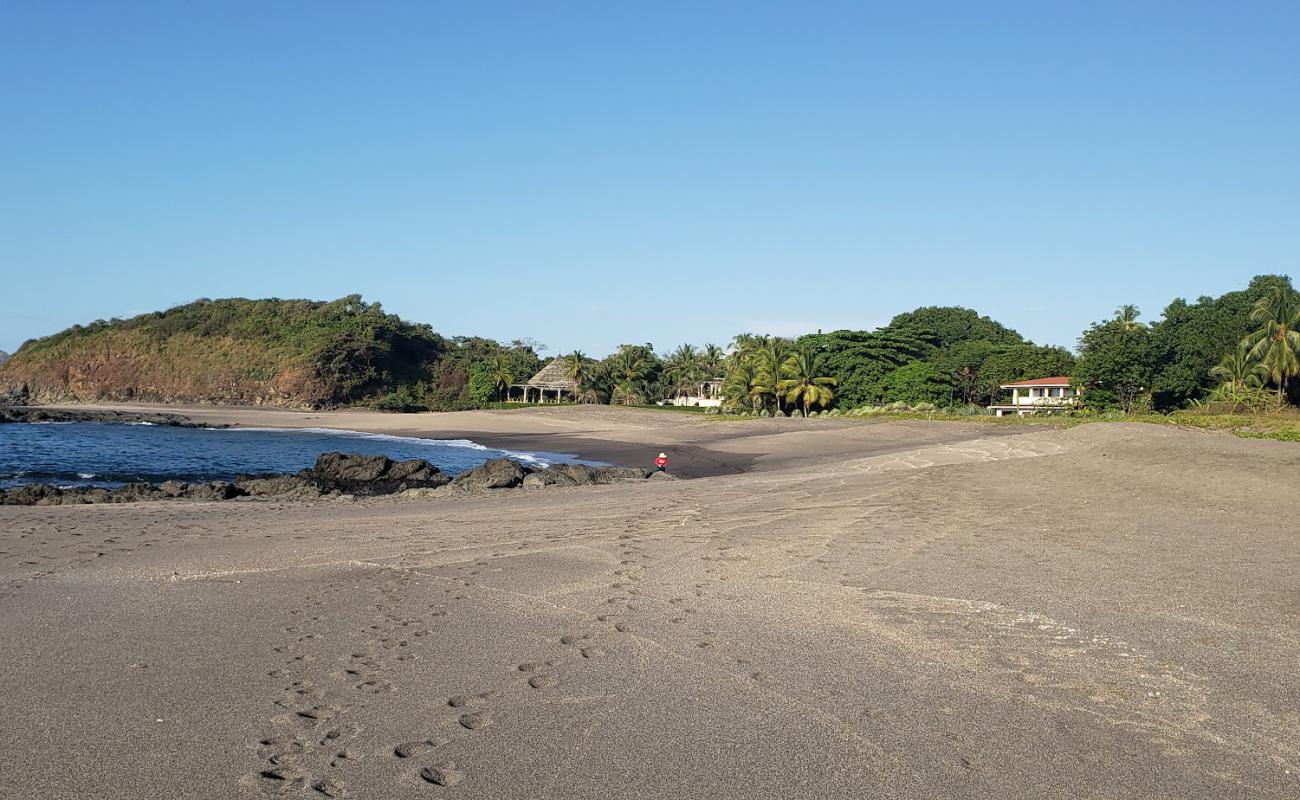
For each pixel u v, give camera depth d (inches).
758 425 2448.3
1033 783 186.1
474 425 2920.8
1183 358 2807.6
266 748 212.8
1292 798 176.7
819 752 204.8
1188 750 199.9
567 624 326.3
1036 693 238.7
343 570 444.8
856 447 1640.0
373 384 5191.9
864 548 457.1
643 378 4712.1
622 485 976.3
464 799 183.6
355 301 5984.3
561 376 4977.9
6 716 237.6
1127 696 233.3
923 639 291.7
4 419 3105.3
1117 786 183.8
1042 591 346.0
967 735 212.4
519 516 655.8
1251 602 313.4
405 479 1311.5
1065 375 3469.5
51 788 191.3
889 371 3408.0
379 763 202.7
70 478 1274.6
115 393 5157.5
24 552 516.4
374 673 271.3
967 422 2091.5
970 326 4815.5
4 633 326.3
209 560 481.4
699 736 215.9
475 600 369.1
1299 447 808.9
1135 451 795.4
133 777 196.9
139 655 295.4
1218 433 1126.4
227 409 4547.2
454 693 251.1
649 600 360.5
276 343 5354.3
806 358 3186.5
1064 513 531.5
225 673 273.6
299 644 306.3
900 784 187.3
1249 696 229.6
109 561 484.1
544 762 202.2
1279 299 2313.0
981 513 552.7
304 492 1040.8
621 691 250.2
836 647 287.1
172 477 1323.8
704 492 779.4
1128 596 330.6
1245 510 497.7
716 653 284.4
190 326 5659.5
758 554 454.3
